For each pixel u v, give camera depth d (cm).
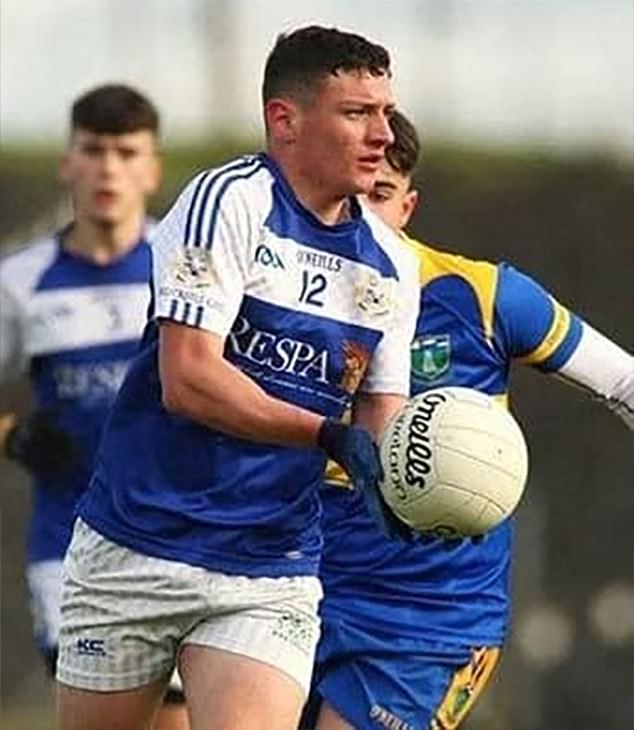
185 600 2136
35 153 4694
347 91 2069
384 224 2206
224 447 2109
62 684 2225
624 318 4466
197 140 4956
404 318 2156
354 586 2388
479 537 2094
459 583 2391
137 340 3178
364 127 2077
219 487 2119
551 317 2366
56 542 3128
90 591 2173
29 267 3189
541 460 4325
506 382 2391
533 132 4528
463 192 4541
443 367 2353
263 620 2139
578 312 4488
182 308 2041
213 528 2127
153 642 2167
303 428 2034
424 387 2352
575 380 2389
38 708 4353
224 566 2131
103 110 3162
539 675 4191
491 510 2066
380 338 2141
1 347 3203
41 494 3144
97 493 2173
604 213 4484
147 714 2222
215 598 2133
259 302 2078
